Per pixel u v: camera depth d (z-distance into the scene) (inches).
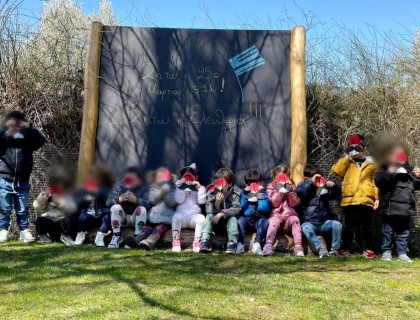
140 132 288.0
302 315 151.9
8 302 157.6
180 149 287.4
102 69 291.4
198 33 295.1
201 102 291.4
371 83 308.2
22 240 266.2
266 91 291.9
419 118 292.7
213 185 262.2
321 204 260.5
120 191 265.1
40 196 266.7
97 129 287.1
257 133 288.7
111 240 259.4
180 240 260.1
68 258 223.8
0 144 261.7
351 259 241.9
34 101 307.0
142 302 158.9
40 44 318.7
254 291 175.8
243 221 256.7
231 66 293.9
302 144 281.3
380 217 273.6
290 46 293.6
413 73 308.5
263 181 284.0
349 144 273.9
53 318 143.3
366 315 154.5
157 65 293.3
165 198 261.1
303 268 218.7
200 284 183.0
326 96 307.6
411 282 198.2
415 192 270.8
